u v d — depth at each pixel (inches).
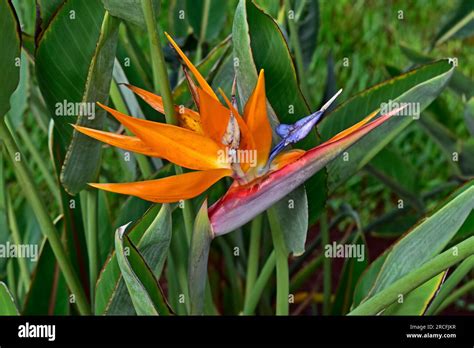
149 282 32.3
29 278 46.3
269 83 34.7
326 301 47.8
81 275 42.2
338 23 80.7
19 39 31.6
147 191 28.9
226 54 39.0
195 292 32.9
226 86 39.3
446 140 51.3
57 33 34.1
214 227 31.1
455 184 53.7
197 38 49.1
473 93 46.6
